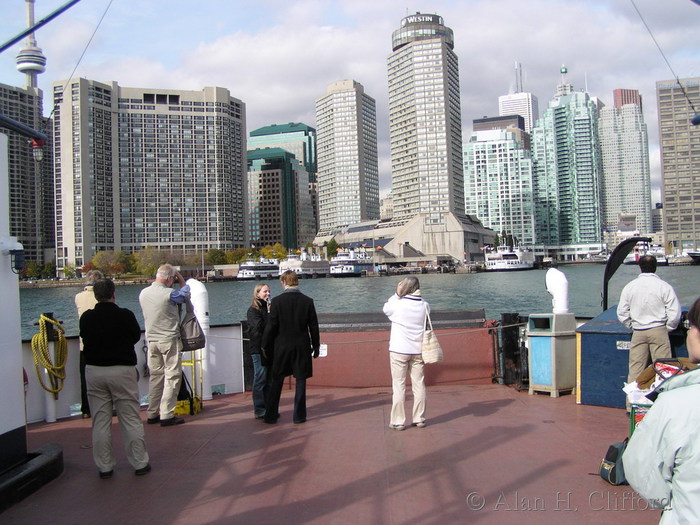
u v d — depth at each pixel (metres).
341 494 4.46
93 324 5.08
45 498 4.60
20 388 4.95
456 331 8.80
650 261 6.14
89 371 5.05
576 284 91.06
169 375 6.86
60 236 168.62
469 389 8.34
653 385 4.52
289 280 6.86
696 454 2.10
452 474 4.82
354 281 130.38
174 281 7.10
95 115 174.62
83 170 169.12
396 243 187.75
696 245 134.75
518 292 76.00
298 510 4.18
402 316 6.30
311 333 6.85
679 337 6.55
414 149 190.75
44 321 7.04
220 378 8.75
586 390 7.05
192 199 197.50
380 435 6.12
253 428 6.63
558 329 7.61
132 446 5.11
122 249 183.62
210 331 8.70
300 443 5.93
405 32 197.62
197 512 4.21
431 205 188.00
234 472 5.09
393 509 4.14
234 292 102.75
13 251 4.87
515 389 8.17
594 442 5.57
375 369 8.83
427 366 8.75
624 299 6.20
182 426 6.83
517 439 5.76
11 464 4.78
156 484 4.86
